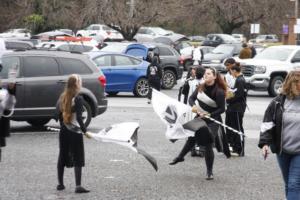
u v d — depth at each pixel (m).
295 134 8.14
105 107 17.12
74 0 56.84
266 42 67.50
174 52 32.41
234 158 13.54
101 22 52.94
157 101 11.59
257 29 53.16
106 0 52.53
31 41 37.50
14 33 59.81
